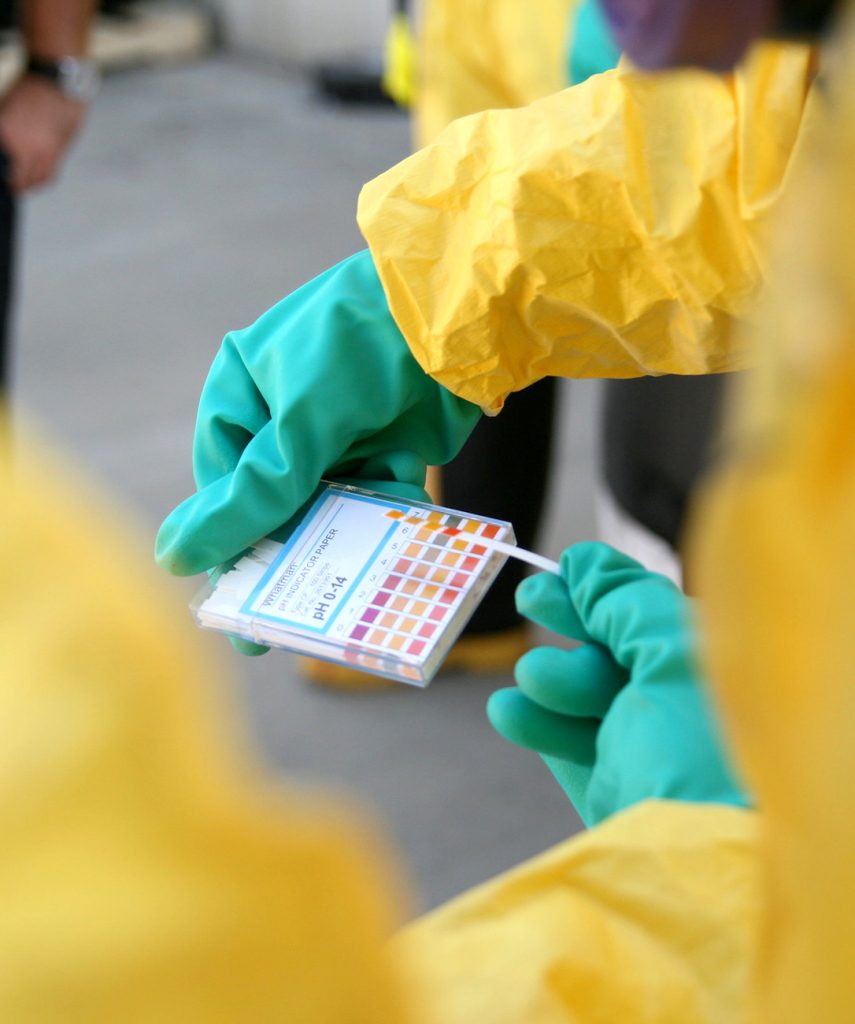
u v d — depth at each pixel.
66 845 0.20
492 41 1.26
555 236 0.68
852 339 0.24
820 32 0.37
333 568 0.68
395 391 0.74
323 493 0.73
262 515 0.69
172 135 3.29
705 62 0.37
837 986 0.29
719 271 0.67
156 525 1.88
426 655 0.63
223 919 0.21
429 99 1.34
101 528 0.21
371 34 3.43
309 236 2.75
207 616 0.68
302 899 0.22
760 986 0.33
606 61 1.07
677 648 0.60
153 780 0.20
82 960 0.20
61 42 1.54
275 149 3.17
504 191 0.69
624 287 0.70
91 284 2.60
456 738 1.54
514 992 0.40
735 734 0.30
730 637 0.29
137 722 0.20
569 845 0.47
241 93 3.53
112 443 2.09
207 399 0.77
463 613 0.65
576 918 0.43
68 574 0.20
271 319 0.77
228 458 0.75
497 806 1.46
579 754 0.66
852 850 0.27
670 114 0.66
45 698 0.19
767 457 0.27
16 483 0.20
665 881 0.45
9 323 1.60
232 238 2.76
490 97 1.30
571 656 0.66
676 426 1.19
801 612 0.27
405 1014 0.24
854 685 0.26
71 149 3.25
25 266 2.69
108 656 0.20
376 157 3.10
